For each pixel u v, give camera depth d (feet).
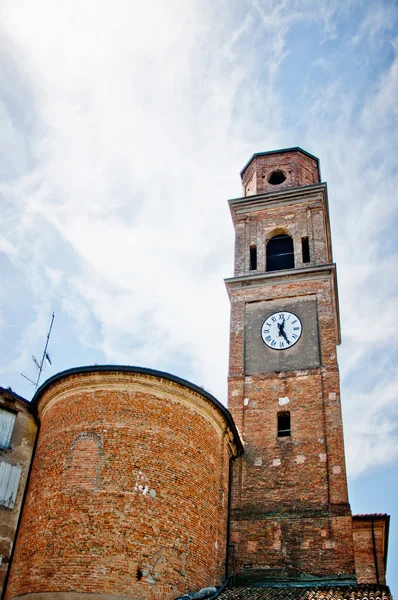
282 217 124.16
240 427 99.40
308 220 121.80
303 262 116.98
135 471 73.51
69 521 70.08
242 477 93.56
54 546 69.10
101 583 65.98
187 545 73.46
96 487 71.87
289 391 100.99
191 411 81.87
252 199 127.24
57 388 82.02
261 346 108.06
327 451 92.79
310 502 88.69
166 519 72.64
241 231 125.39
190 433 80.33
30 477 80.23
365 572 98.84
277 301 112.57
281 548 85.51
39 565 68.74
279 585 81.87
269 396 101.50
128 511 70.64
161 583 68.74
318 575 81.87
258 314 112.16
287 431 97.66
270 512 89.20
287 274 113.91
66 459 75.00
